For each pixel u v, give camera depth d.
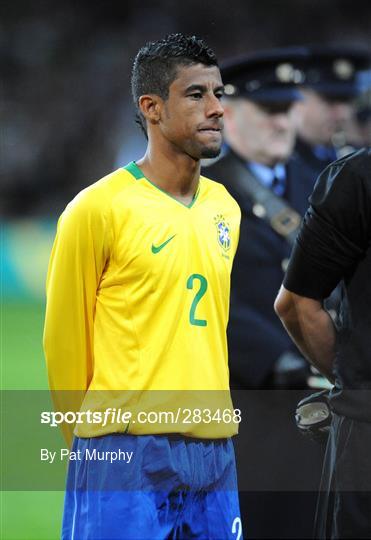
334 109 19.55
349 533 11.24
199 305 11.44
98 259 11.29
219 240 11.74
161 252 11.23
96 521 11.28
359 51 19.83
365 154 11.11
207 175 16.19
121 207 11.23
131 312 11.25
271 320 15.63
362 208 10.99
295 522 15.47
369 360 11.02
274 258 15.76
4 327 50.03
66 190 89.12
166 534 11.37
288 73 16.06
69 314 11.51
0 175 88.56
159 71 11.34
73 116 90.44
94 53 92.25
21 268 62.88
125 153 83.19
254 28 88.69
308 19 89.00
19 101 91.31
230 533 11.75
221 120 11.38
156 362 11.20
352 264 11.27
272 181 16.19
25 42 93.31
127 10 92.44
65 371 11.78
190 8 91.00
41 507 21.08
